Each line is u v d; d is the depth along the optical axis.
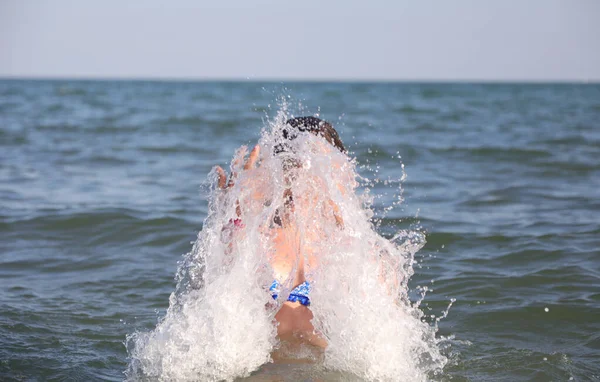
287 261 3.15
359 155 11.82
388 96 54.62
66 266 5.05
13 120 20.30
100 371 3.10
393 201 7.57
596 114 27.67
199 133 16.41
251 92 63.19
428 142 14.32
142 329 3.69
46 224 6.25
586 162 11.00
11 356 3.23
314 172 3.18
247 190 3.25
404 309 3.27
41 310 3.97
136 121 20.34
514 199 7.82
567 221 6.55
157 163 11.03
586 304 4.07
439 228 6.15
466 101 44.44
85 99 40.81
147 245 5.68
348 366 2.94
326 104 36.06
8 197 7.68
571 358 3.28
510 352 3.36
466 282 4.54
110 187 8.56
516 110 31.48
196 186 8.68
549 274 4.70
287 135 3.27
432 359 3.25
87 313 3.95
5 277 4.75
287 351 3.01
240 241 3.18
